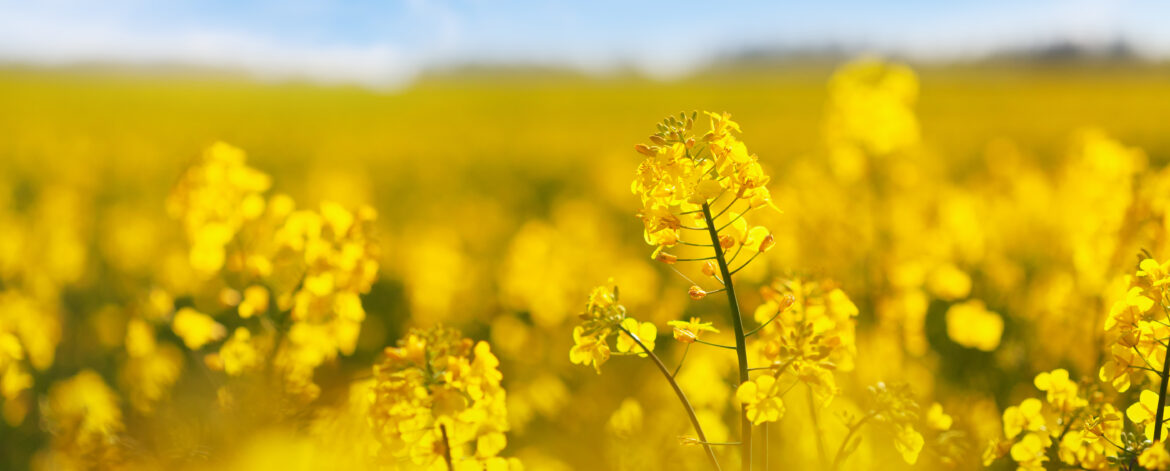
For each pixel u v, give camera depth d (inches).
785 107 2042.3
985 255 287.4
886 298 187.8
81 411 126.9
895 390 87.9
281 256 121.0
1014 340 205.9
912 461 86.6
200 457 112.0
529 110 2117.4
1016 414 95.8
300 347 119.1
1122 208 165.3
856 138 282.8
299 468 111.3
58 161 855.1
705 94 2650.1
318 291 118.6
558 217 402.9
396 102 2391.7
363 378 116.6
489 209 522.3
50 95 2186.3
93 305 309.1
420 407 86.2
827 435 115.8
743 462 79.5
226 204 124.4
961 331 194.2
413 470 91.1
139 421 123.0
